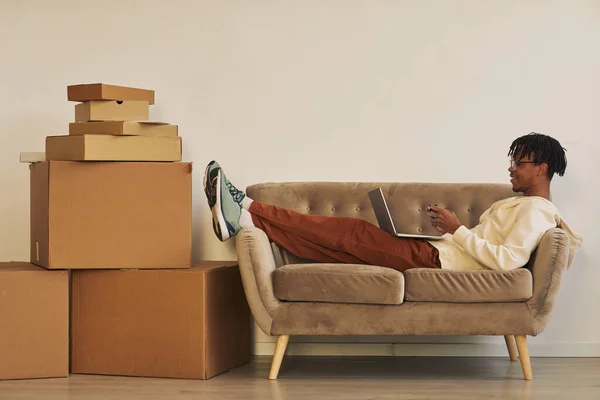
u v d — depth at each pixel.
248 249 3.32
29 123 4.16
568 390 3.20
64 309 3.45
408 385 3.29
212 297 3.45
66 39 4.16
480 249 3.35
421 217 3.91
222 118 4.16
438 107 4.10
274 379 3.40
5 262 3.80
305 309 3.29
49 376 3.43
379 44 4.12
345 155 4.13
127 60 4.16
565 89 4.05
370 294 3.22
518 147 3.62
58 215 3.40
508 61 4.07
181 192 3.47
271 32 4.14
